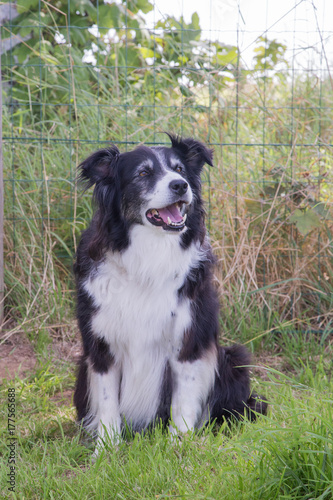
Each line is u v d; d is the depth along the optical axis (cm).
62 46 547
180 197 278
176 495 216
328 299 437
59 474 256
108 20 552
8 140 475
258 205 443
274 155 495
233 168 479
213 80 470
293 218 413
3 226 444
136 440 267
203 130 484
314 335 420
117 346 294
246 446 237
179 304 290
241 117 540
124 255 287
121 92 531
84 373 311
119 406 304
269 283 446
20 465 256
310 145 457
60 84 541
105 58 569
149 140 482
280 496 206
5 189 466
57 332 427
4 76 523
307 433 224
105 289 288
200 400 303
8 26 524
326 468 214
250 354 335
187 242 294
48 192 459
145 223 283
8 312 438
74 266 315
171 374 302
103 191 294
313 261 446
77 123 479
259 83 512
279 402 315
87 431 301
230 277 442
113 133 489
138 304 286
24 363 391
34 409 326
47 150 496
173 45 556
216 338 309
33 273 443
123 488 230
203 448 257
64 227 466
